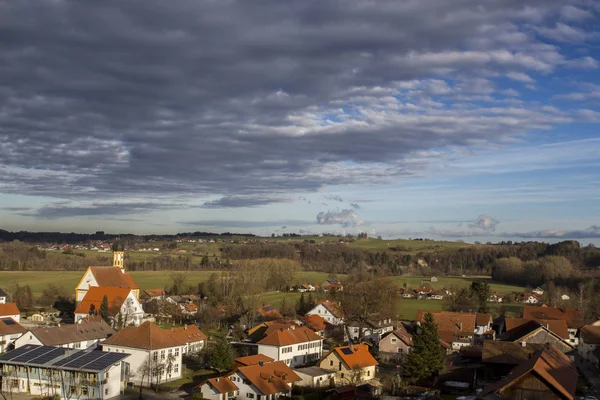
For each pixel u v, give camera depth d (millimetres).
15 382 99000
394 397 97688
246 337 153000
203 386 95438
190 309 199750
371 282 189250
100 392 93625
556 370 74938
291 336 128625
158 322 180875
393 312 180750
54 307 198750
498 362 108625
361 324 165750
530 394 69688
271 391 95562
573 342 158750
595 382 106500
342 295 185625
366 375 113500
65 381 95562
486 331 161125
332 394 95625
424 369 104750
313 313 187250
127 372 109500
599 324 151125
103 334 135000
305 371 108188
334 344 151000
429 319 109750
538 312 168750
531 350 111812
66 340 123500
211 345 142375
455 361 122375
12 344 133750
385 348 142000
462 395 97562
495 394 75125
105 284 177250
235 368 108812
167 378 110688
